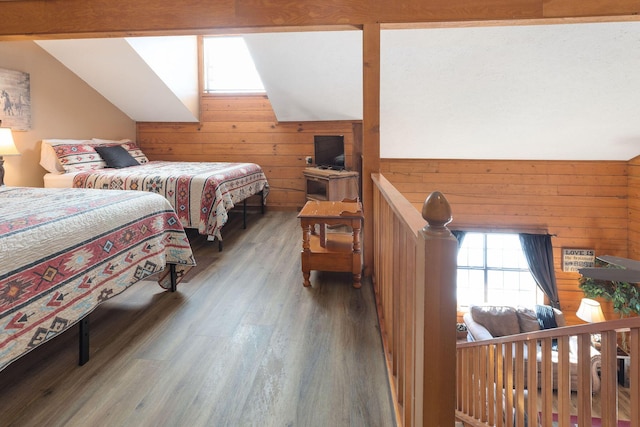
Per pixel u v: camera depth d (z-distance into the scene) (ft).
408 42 10.23
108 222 5.89
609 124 13.85
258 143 17.44
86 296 5.32
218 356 5.76
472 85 12.12
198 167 14.05
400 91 12.60
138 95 15.81
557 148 16.15
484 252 19.47
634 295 15.58
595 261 17.21
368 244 9.05
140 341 6.17
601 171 16.98
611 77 11.18
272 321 6.88
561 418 5.73
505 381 8.33
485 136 15.55
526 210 17.79
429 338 2.48
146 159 16.76
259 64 12.21
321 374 5.32
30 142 13.11
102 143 15.03
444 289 2.44
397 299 4.71
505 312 16.88
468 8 8.15
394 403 4.66
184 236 7.82
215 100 17.44
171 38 15.10
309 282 8.55
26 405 4.64
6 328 4.14
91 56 13.65
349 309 7.37
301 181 17.42
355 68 12.37
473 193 18.04
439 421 2.53
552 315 16.80
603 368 4.80
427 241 2.43
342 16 8.37
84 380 5.14
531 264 17.90
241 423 4.40
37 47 13.20
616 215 17.10
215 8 8.59
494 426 8.89
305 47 11.27
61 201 6.36
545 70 11.12
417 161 18.12
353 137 16.87
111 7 8.74
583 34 9.61
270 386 5.06
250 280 8.89
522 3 8.05
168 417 4.48
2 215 5.24
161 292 8.16
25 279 4.38
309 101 14.89
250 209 17.62
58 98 14.05
